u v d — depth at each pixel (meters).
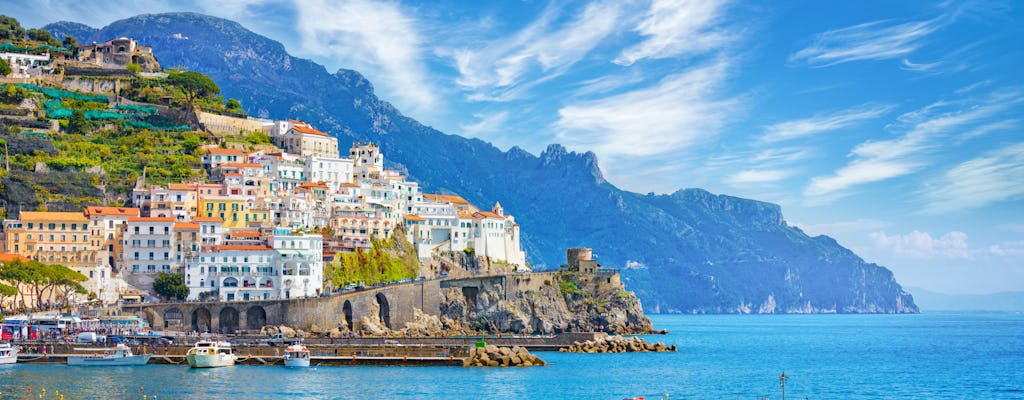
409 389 198.00
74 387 191.62
